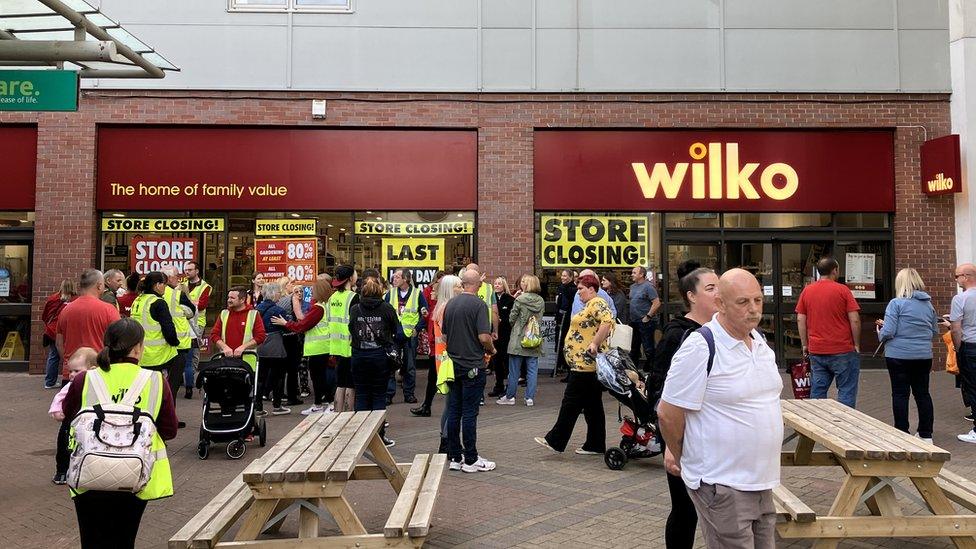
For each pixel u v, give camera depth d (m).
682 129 13.87
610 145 13.84
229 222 13.62
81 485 3.69
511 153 13.70
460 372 6.80
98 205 13.40
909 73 13.88
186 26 13.57
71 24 7.49
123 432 3.80
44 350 13.11
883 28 13.92
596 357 7.01
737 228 13.85
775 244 13.91
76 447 3.79
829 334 7.43
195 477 6.77
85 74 8.21
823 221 13.92
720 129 13.87
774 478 3.22
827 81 13.86
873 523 4.28
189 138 13.58
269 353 9.49
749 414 3.19
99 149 13.48
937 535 4.33
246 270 13.60
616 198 13.78
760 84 13.80
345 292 8.92
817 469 6.92
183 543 3.75
